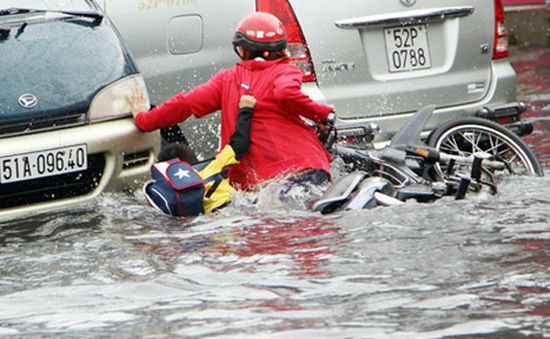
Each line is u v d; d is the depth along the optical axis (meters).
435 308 12.98
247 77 19.53
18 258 16.50
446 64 23.23
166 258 16.06
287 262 15.37
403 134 20.25
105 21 21.61
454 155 21.02
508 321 12.45
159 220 18.48
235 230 17.47
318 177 19.14
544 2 50.12
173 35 23.16
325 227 17.25
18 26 21.03
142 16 23.34
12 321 13.27
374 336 12.05
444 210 17.88
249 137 19.25
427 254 15.38
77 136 19.58
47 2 21.91
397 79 22.77
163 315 13.20
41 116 19.58
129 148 20.03
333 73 22.31
